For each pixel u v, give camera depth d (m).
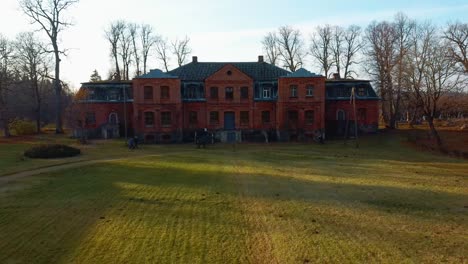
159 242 11.09
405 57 50.56
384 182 20.64
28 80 59.25
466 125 57.62
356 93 56.50
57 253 10.43
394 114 61.06
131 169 25.64
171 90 51.50
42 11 54.09
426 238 11.24
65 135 53.28
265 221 13.05
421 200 16.12
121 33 73.00
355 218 13.37
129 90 55.28
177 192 17.89
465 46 45.31
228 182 20.70
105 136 53.06
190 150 39.62
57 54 55.50
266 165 28.03
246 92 53.03
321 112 51.78
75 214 14.08
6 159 29.38
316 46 76.50
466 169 26.36
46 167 26.19
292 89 52.00
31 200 16.30
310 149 40.47
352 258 9.80
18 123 53.69
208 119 52.97
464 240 11.05
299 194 17.42
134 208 14.87
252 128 53.09
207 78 52.78
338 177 22.39
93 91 54.69
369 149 40.44
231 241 11.11
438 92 45.97
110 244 10.99
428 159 32.47
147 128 51.28
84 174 23.42
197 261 9.76
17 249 10.73
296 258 9.85
